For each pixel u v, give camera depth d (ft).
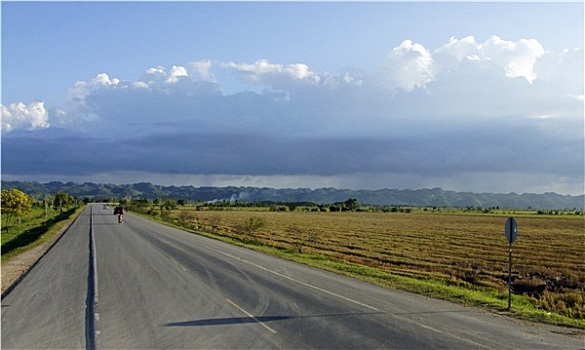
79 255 88.02
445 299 51.44
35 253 94.58
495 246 152.15
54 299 47.14
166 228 184.03
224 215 370.73
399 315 41.37
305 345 31.60
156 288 53.26
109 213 339.98
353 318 39.55
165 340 32.78
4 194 194.29
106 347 31.24
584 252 134.62
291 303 45.52
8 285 56.54
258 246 123.34
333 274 69.97
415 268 97.04
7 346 31.63
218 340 32.76
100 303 45.09
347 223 290.97
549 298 62.49
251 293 50.65
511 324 39.60
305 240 161.38
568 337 35.65
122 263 75.97
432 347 31.48
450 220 354.74
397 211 602.85
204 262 78.54
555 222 341.21
